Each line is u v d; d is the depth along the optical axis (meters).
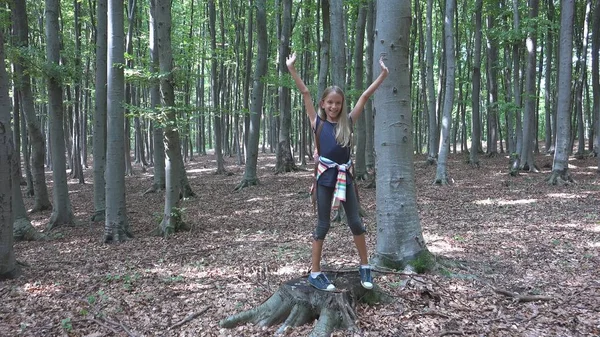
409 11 4.95
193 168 27.52
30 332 4.36
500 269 5.47
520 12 18.88
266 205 13.25
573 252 6.30
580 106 21.22
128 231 9.73
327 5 11.66
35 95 20.98
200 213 12.55
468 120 42.91
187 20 28.22
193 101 37.19
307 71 25.38
